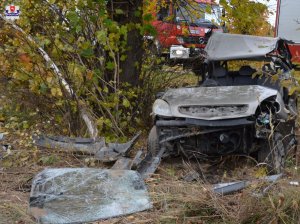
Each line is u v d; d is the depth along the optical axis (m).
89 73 6.51
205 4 7.96
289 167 5.66
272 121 5.48
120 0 6.98
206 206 4.38
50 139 6.23
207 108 5.52
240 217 4.16
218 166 5.78
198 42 8.92
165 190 4.87
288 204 4.14
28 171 5.57
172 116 5.57
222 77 7.05
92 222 4.27
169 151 5.81
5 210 4.46
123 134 6.61
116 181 4.97
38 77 6.57
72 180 4.99
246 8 7.62
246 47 6.81
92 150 5.95
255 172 5.42
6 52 6.64
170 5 7.83
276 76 5.86
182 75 7.85
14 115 7.25
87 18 6.48
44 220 4.24
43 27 6.61
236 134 5.53
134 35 7.10
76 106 6.61
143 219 4.31
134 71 7.16
